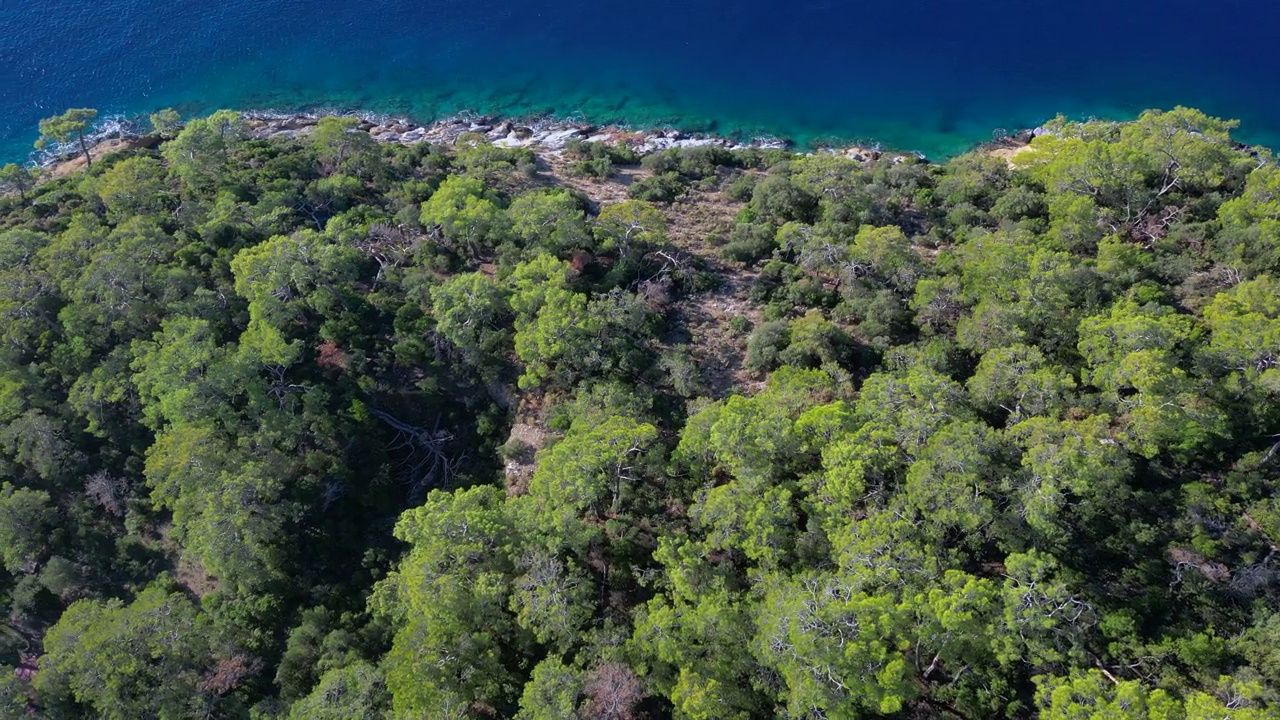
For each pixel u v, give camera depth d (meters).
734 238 64.44
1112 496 40.50
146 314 57.41
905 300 54.66
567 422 50.56
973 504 37.78
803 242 59.41
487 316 53.88
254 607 45.81
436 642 38.75
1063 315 49.44
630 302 54.31
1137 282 52.66
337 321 57.53
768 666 35.81
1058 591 34.25
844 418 42.56
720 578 38.78
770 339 53.22
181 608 44.91
